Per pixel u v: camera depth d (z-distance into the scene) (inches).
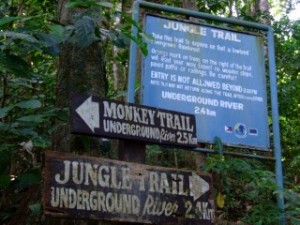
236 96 203.5
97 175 110.4
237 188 202.7
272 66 216.1
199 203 121.2
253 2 422.9
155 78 192.7
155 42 197.3
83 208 106.8
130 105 120.6
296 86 300.4
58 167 106.6
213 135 194.7
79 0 126.7
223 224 195.2
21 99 187.0
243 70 208.2
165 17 202.2
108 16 179.0
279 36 322.3
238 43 211.9
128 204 112.3
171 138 124.0
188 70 199.0
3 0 160.7
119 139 118.0
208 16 209.9
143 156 120.4
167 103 191.5
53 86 200.2
